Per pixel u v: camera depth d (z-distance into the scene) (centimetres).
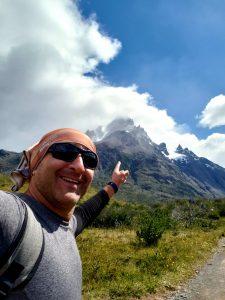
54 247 66
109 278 486
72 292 68
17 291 59
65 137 73
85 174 74
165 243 829
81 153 72
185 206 1873
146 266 566
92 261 582
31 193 71
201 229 1304
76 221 96
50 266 63
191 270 579
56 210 71
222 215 1900
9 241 57
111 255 658
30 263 60
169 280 500
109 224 1280
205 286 496
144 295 439
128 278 488
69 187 71
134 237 965
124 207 1709
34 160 73
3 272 57
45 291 62
